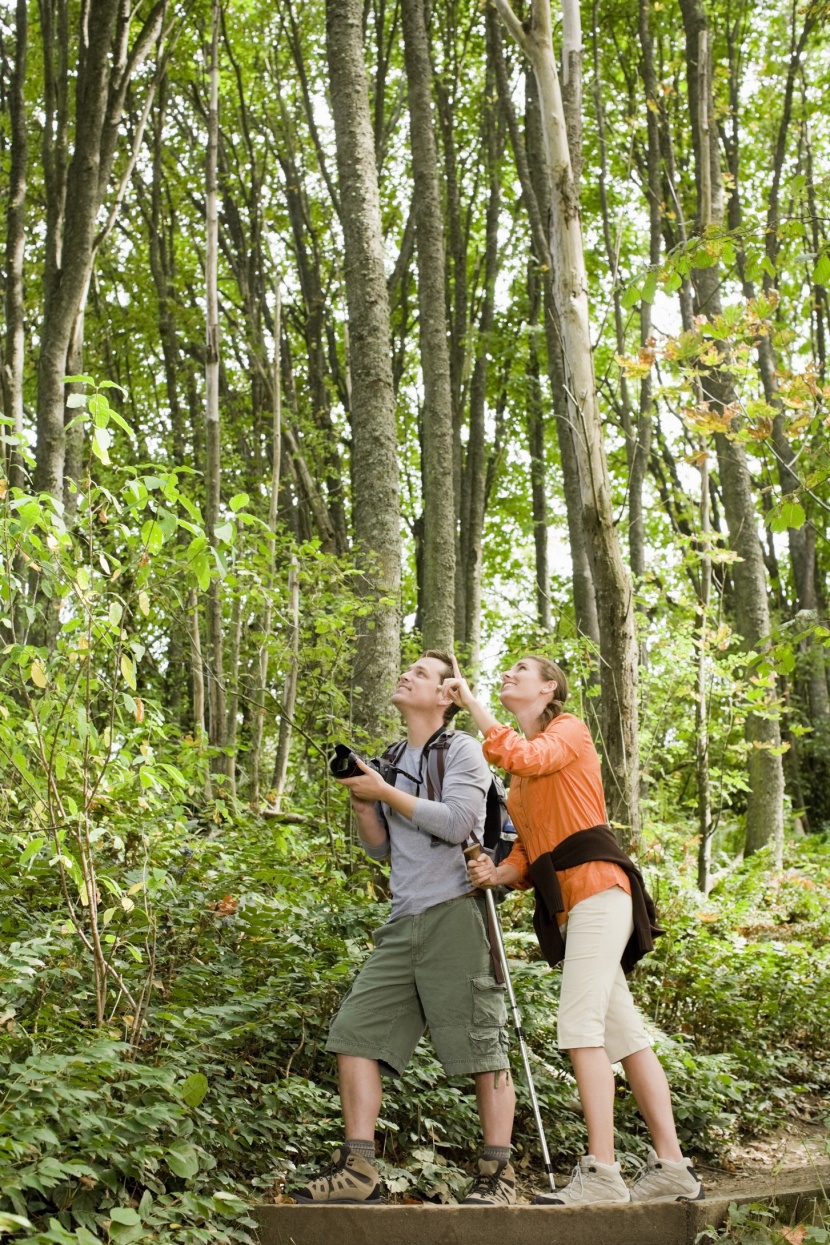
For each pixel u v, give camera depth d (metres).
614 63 19.08
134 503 3.67
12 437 3.67
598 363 20.97
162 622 7.34
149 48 10.37
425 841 3.85
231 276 20.38
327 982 4.57
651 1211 3.38
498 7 6.77
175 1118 3.25
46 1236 2.52
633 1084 3.79
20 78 10.85
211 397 8.80
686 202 19.34
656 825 10.39
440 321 11.57
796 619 5.28
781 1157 5.13
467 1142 4.46
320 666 7.45
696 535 10.08
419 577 20.56
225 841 6.05
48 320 9.38
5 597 3.66
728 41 19.56
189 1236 2.99
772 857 13.56
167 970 4.58
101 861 4.87
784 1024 6.77
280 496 17.75
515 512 24.55
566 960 3.74
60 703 3.79
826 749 20.98
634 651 6.88
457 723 13.45
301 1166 3.80
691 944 7.04
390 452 8.15
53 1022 3.66
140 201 18.48
